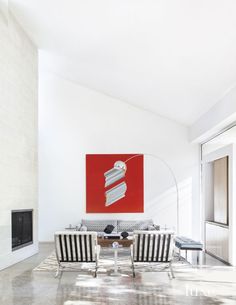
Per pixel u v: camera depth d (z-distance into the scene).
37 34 8.81
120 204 11.61
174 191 11.62
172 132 11.73
